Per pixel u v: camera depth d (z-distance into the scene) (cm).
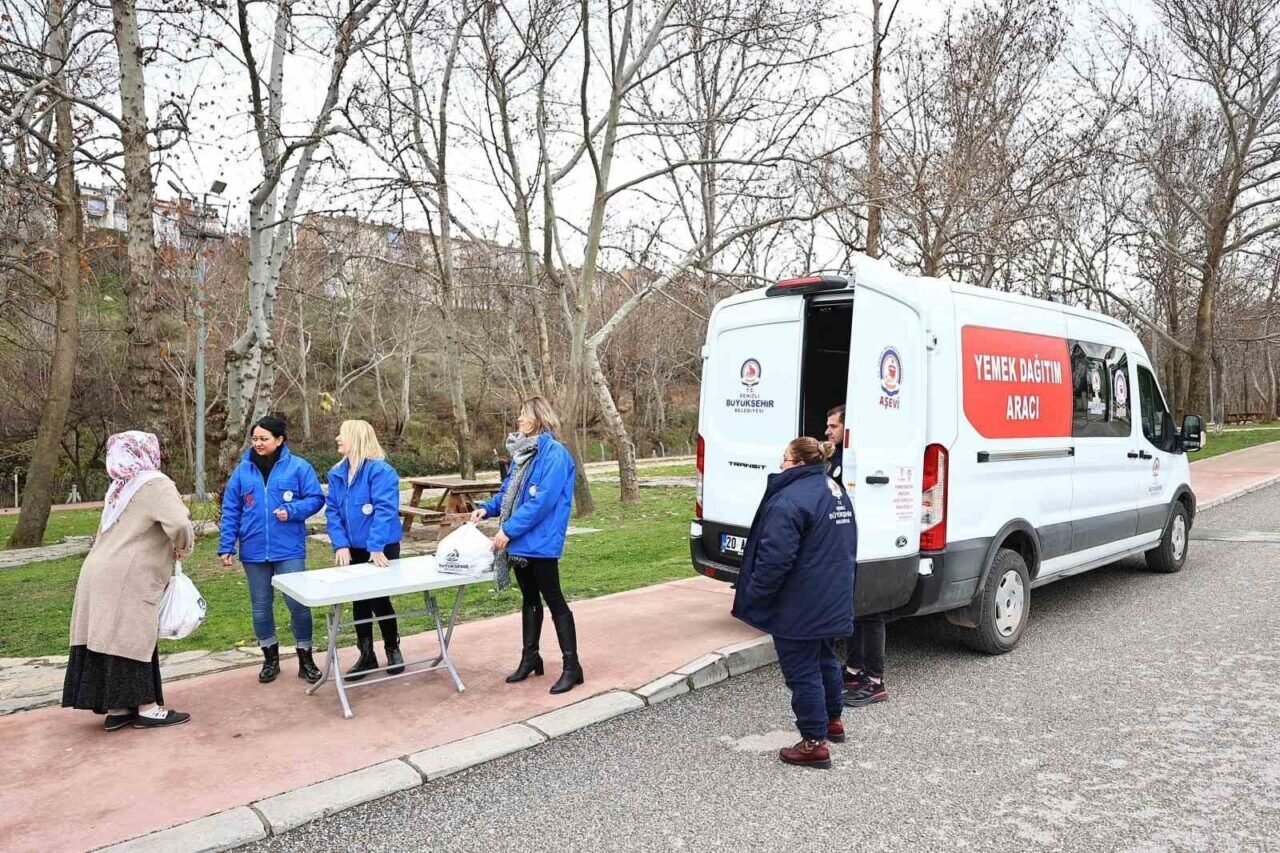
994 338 596
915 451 535
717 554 652
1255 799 373
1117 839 341
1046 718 478
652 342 4425
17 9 1248
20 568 1146
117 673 440
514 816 369
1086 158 1627
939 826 354
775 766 418
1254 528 1159
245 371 1238
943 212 1436
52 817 355
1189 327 3841
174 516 447
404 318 4284
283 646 640
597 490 1989
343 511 544
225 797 373
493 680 534
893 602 517
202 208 1334
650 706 504
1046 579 660
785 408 616
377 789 384
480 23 1417
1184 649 606
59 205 1394
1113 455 738
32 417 2930
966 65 1449
